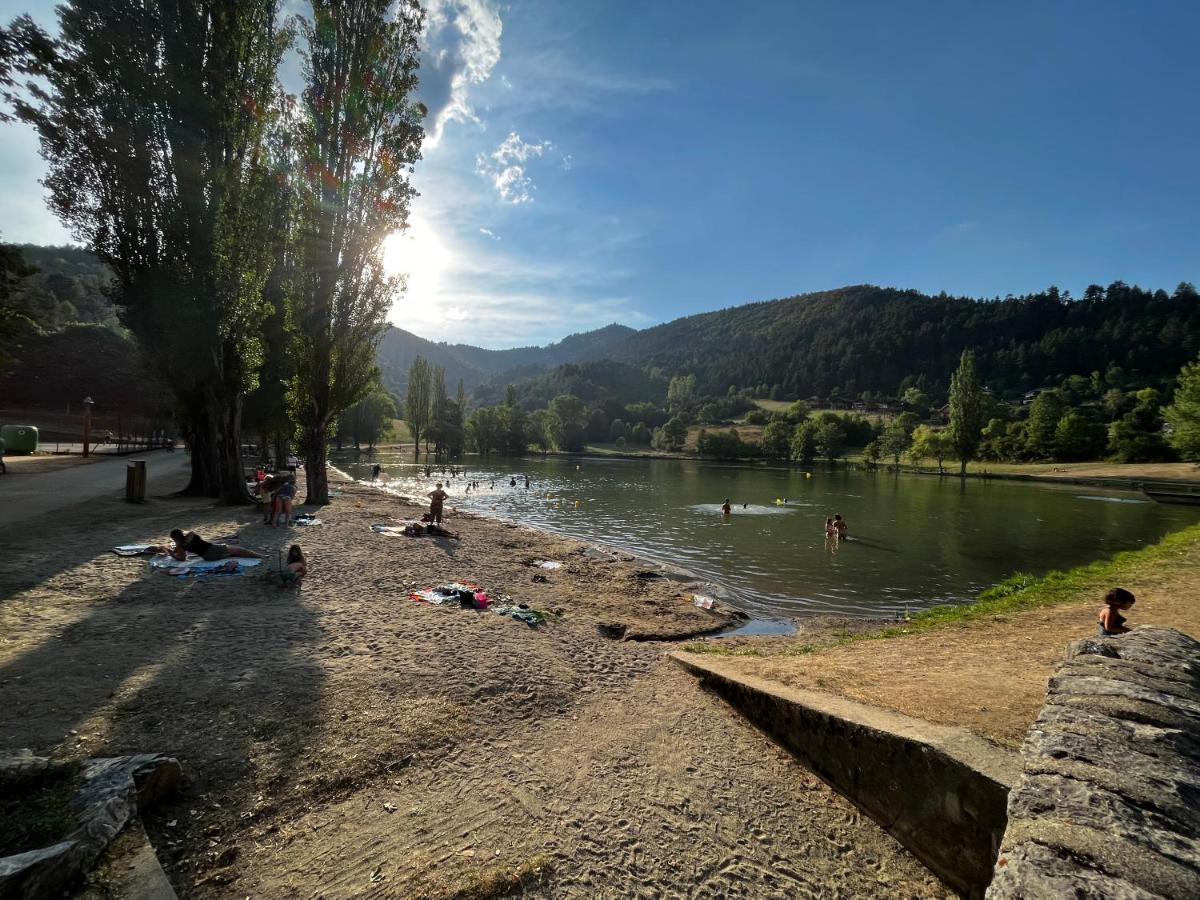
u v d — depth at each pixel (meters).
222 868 3.82
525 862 4.15
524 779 5.23
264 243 20.19
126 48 16.31
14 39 11.98
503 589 12.97
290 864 3.92
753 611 14.98
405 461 81.25
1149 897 2.30
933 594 17.20
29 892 2.96
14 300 19.75
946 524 32.75
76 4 16.03
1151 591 12.18
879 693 6.54
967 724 5.37
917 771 4.78
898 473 86.25
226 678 6.44
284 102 20.83
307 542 15.15
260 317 20.25
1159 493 47.34
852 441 125.62
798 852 4.68
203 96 17.14
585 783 5.29
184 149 17.23
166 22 16.83
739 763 5.95
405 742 5.52
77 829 3.46
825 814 5.22
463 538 19.36
